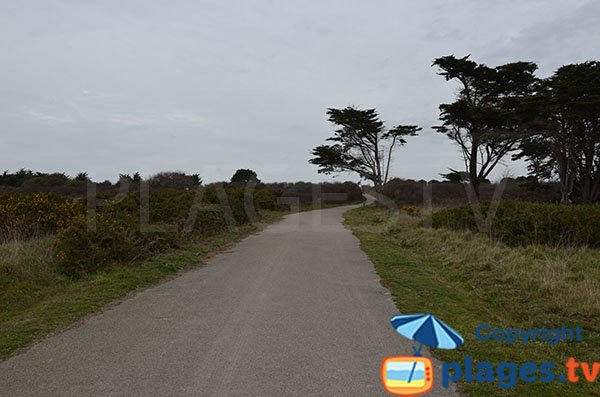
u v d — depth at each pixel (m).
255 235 19.31
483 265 10.95
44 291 8.59
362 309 7.70
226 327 6.66
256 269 11.34
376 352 5.68
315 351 5.70
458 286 9.63
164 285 9.48
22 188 32.22
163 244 13.03
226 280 9.99
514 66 35.75
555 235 13.53
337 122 45.94
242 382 4.80
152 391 4.60
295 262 12.40
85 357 5.50
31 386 4.73
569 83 31.86
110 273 10.09
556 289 8.41
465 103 35.16
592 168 36.16
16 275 9.10
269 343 5.98
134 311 7.52
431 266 12.02
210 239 16.61
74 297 8.22
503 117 34.72
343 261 12.64
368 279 10.23
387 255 13.70
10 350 5.75
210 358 5.46
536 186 38.16
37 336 6.27
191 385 4.73
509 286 9.19
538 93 34.38
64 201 15.07
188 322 6.90
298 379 4.88
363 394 4.54
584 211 14.23
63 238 10.23
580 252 12.15
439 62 37.06
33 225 13.30
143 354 5.59
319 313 7.42
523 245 13.91
